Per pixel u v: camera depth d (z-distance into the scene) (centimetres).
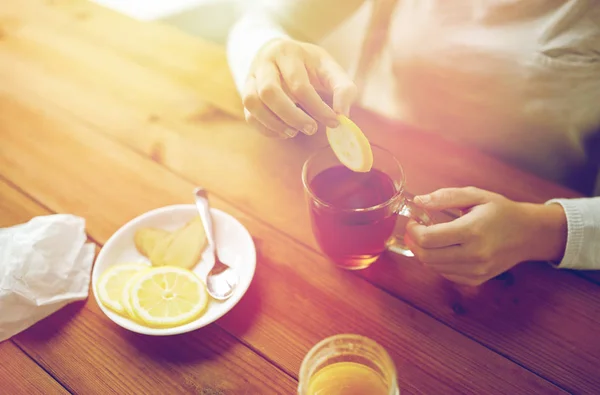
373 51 86
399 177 52
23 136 72
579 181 78
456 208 55
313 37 87
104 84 79
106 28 90
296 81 54
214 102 75
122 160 68
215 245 57
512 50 74
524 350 49
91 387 48
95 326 52
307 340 51
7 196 65
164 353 50
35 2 97
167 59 83
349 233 51
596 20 69
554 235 54
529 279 54
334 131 53
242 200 63
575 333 50
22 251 54
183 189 64
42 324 53
